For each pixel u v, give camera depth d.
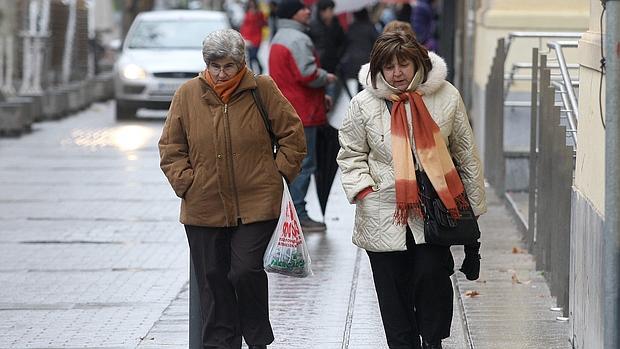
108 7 86.50
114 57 80.75
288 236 14.55
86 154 40.97
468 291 19.83
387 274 14.32
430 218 13.80
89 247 24.84
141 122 53.28
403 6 53.28
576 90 24.25
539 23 31.41
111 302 19.94
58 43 60.12
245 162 14.47
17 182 34.31
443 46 45.03
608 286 11.74
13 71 56.22
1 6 54.72
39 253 24.22
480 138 35.53
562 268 18.20
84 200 31.05
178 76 52.38
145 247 24.80
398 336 14.47
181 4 110.25
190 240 14.84
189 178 14.52
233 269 14.55
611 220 11.69
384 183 14.05
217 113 14.45
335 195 31.78
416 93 13.99
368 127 14.08
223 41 14.26
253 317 14.89
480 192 14.24
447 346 16.66
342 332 17.62
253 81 14.54
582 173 15.44
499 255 22.95
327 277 21.42
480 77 35.75
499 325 17.64
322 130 25.39
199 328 15.05
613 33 11.57
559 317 18.09
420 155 13.87
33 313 19.20
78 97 58.78
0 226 27.31
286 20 24.77
